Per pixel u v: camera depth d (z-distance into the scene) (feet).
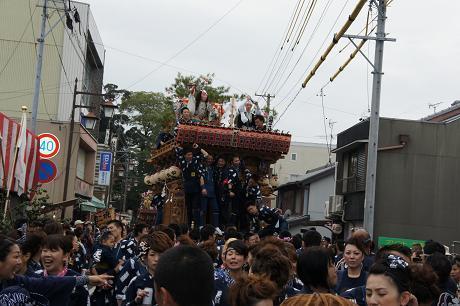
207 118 56.49
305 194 136.46
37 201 52.13
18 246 16.71
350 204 98.63
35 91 69.36
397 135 90.33
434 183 89.40
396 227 88.43
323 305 8.57
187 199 51.60
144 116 185.37
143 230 30.86
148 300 19.79
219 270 20.84
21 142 50.26
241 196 53.01
